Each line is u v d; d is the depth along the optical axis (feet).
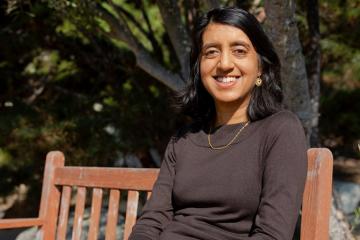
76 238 10.32
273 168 7.00
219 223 7.36
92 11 14.23
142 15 19.34
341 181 21.21
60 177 10.82
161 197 8.16
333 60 20.11
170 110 19.22
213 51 7.93
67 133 18.78
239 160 7.37
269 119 7.53
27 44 19.99
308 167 7.52
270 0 10.87
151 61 14.94
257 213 7.14
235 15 7.80
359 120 21.18
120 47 19.90
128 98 19.43
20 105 19.54
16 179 20.07
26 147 19.13
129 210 9.65
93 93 20.86
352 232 14.84
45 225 10.78
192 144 8.06
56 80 20.95
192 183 7.61
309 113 12.69
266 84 7.91
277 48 11.51
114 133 19.34
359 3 18.15
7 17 19.65
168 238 7.52
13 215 21.01
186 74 14.92
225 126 7.84
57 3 13.71
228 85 7.80
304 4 17.31
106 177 10.03
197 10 16.29
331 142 21.81
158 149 19.94
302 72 12.07
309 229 7.33
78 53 20.66
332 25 18.88
